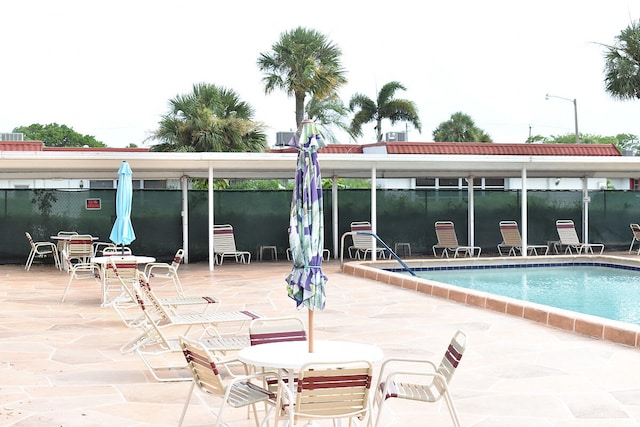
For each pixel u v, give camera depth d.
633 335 8.15
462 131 56.88
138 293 7.11
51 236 19.11
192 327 9.70
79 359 7.64
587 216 22.00
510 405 5.87
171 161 16.33
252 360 4.62
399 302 11.83
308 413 4.20
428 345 8.31
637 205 22.66
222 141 29.58
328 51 36.31
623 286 15.26
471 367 7.20
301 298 4.88
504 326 9.50
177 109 30.08
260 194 20.34
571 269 18.19
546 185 28.16
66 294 13.00
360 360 4.21
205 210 20.03
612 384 6.51
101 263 11.41
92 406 5.86
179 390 6.39
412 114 45.06
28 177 19.23
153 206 19.66
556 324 9.40
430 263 17.97
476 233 21.66
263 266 18.27
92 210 19.48
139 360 7.60
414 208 21.17
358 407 4.28
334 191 20.31
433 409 5.75
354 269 16.06
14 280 15.50
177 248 19.83
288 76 35.62
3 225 19.12
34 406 5.85
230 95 30.88
